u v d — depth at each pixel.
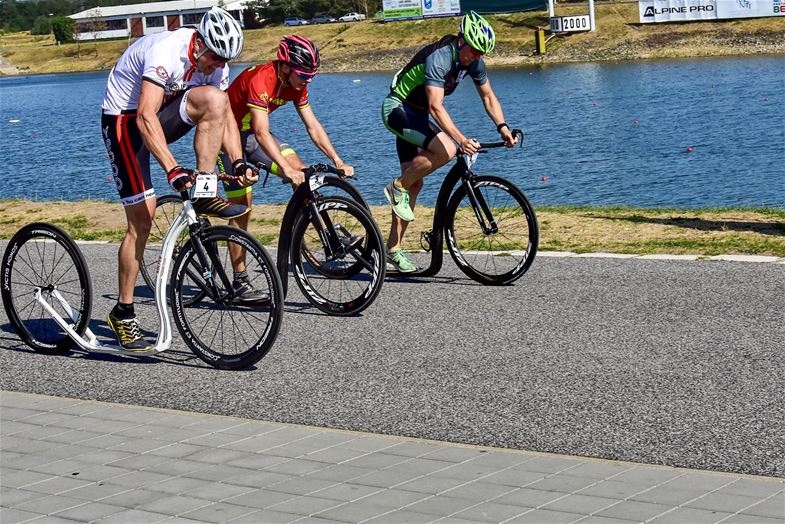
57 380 5.99
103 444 4.73
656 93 46.25
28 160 36.09
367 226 6.97
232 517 3.82
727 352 5.80
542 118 40.53
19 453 4.65
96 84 94.38
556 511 3.75
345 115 46.62
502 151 30.05
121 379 5.95
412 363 5.94
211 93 6.14
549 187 22.83
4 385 5.94
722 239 9.20
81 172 31.56
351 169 7.16
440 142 7.74
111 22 141.88
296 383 5.69
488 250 9.01
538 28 76.31
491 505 3.83
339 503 3.91
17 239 6.52
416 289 7.84
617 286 7.49
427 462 4.33
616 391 5.25
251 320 6.80
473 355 6.03
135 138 6.13
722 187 21.16
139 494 4.09
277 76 7.22
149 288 8.30
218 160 7.52
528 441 4.63
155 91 5.93
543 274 8.05
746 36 65.88
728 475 4.06
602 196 21.03
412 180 7.96
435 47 7.64
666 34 68.94
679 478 4.04
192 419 5.07
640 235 9.75
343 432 4.79
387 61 84.88
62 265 7.64
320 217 7.04
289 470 4.29
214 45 5.95
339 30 93.19
